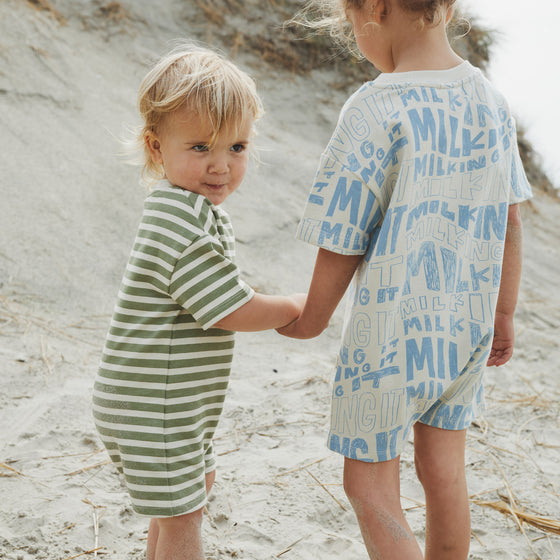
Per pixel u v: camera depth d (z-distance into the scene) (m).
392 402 1.77
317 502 2.72
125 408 1.86
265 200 6.06
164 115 1.88
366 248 1.79
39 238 4.91
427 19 1.77
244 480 2.85
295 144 6.99
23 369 3.62
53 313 4.38
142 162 2.14
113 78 6.52
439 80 1.78
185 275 1.81
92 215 5.22
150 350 1.86
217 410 1.99
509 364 4.65
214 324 1.86
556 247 7.09
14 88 5.88
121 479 2.79
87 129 5.85
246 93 1.91
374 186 1.72
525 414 3.73
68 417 3.21
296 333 1.94
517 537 2.60
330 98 7.68
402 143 1.70
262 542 2.46
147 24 7.29
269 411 3.49
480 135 1.82
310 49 7.82
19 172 5.29
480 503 2.78
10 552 2.28
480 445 3.32
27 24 6.49
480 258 1.86
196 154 1.88
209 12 7.58
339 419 1.82
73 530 2.42
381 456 1.78
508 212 2.03
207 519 2.58
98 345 4.08
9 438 2.99
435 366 1.80
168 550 1.88
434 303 1.80
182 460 1.86
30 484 2.68
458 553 1.94
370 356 1.76
